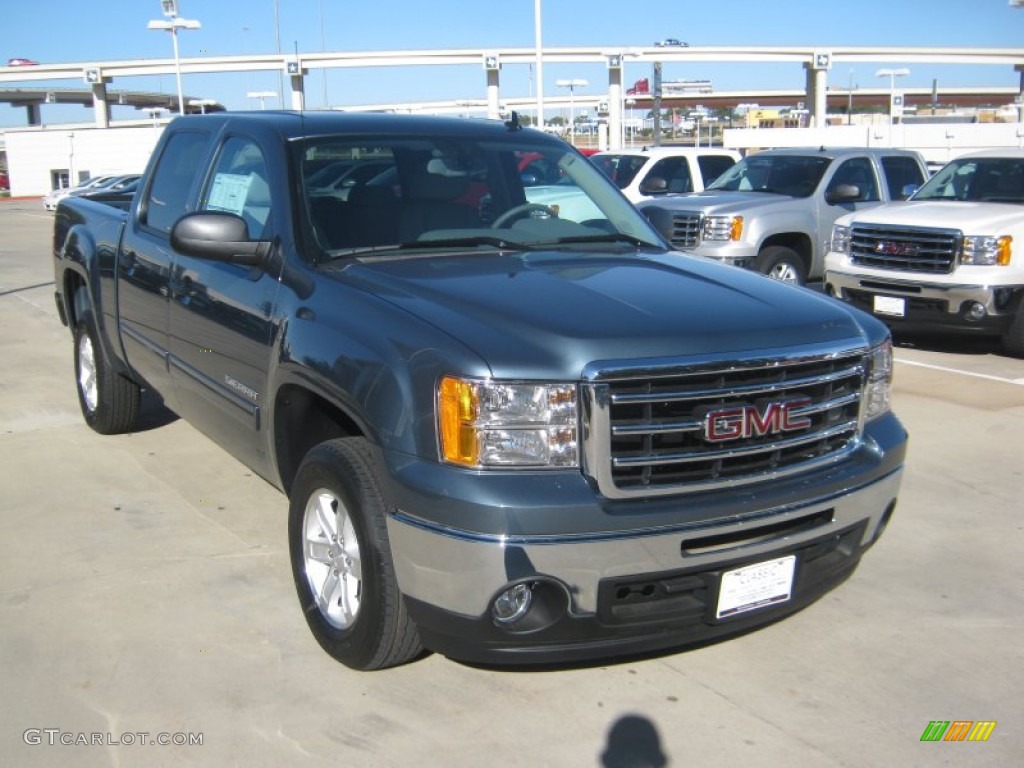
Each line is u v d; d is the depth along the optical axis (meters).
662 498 3.11
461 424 3.03
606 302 3.42
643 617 3.17
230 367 4.36
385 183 4.39
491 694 3.51
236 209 4.60
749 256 11.51
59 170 65.62
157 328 5.20
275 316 3.95
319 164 4.32
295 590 4.25
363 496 3.33
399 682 3.58
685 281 3.80
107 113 69.56
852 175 12.70
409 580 3.18
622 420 3.06
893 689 3.59
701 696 3.52
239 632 3.93
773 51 62.25
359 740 3.24
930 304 9.28
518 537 2.96
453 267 3.88
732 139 39.88
